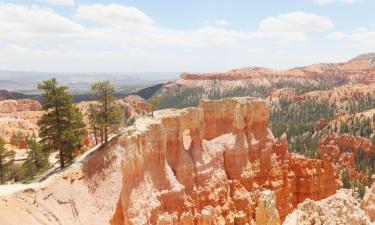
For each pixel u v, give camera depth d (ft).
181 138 156.35
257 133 191.83
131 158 126.00
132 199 123.75
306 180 196.44
